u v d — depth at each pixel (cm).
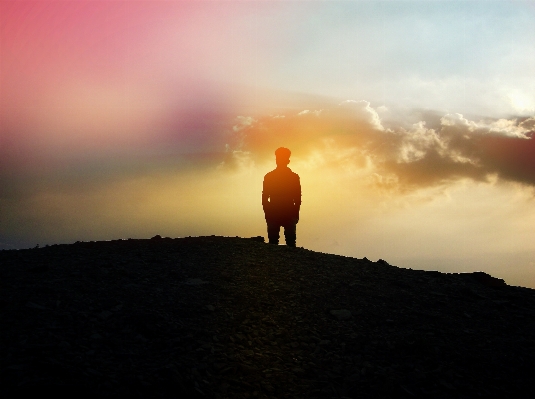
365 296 621
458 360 475
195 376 411
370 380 438
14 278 564
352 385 432
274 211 924
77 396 357
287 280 647
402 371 455
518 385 443
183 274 633
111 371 396
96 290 548
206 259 704
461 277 750
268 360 458
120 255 696
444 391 429
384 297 622
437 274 749
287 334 507
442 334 528
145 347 447
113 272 612
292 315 549
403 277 711
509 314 602
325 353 480
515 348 505
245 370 433
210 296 570
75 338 441
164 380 392
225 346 467
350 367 458
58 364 386
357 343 500
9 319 457
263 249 782
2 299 496
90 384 372
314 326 531
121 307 511
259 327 514
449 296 646
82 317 478
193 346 455
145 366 413
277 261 723
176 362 422
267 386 419
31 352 403
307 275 675
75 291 538
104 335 455
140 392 376
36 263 632
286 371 444
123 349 438
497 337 530
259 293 595
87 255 687
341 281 663
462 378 447
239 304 559
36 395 348
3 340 418
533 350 504
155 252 727
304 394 414
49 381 361
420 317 570
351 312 569
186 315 515
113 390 372
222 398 396
